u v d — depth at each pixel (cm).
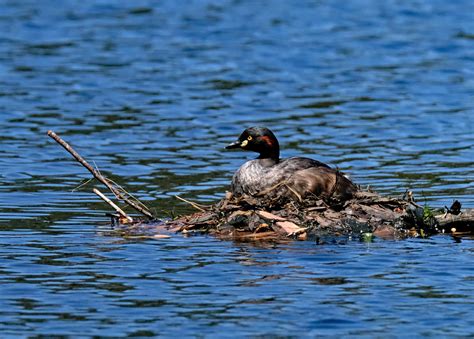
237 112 2478
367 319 1136
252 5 4009
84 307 1175
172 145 2170
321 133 2266
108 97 2636
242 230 1482
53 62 3077
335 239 1443
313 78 2869
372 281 1258
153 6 4012
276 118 2417
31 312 1161
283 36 3438
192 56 3161
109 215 1593
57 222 1569
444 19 3703
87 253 1384
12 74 2908
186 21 3709
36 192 1778
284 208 1518
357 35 3447
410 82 2803
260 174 1553
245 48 3266
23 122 2366
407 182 1842
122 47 3300
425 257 1359
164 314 1152
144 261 1343
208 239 1450
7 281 1264
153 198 1747
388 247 1406
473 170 1936
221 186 1836
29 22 3697
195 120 2400
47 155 2070
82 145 2155
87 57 3152
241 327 1114
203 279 1266
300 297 1202
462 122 2356
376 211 1511
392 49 3247
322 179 1536
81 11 3922
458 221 1512
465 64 3034
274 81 2833
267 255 1362
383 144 2162
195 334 1097
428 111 2469
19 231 1510
